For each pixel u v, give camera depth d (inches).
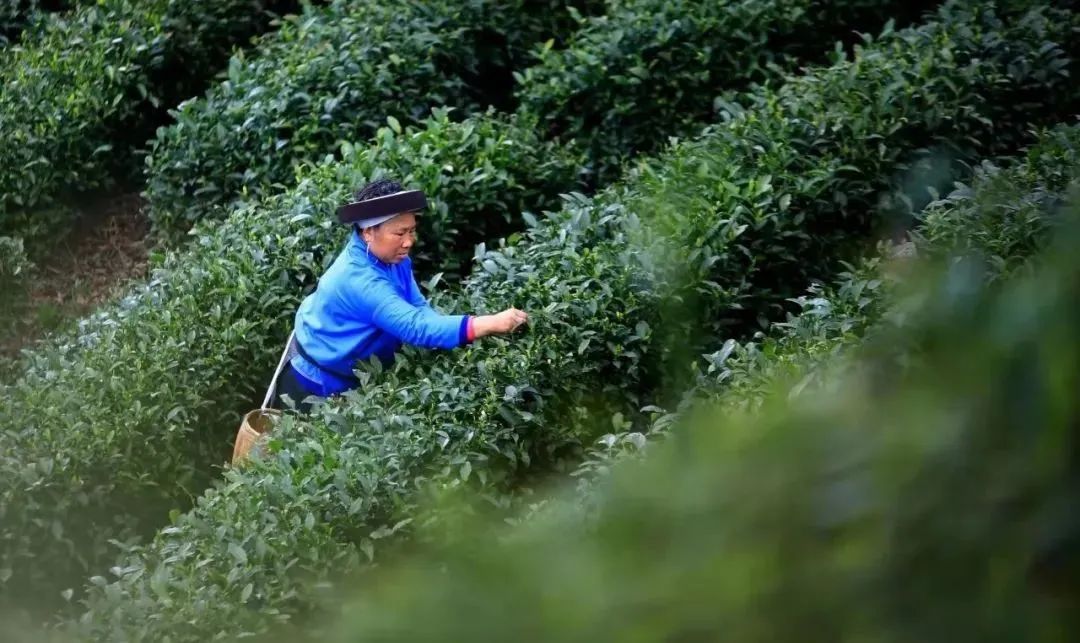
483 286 756.0
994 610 112.5
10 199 1106.1
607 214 801.6
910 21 1096.8
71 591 614.9
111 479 717.3
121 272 1115.3
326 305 724.7
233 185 1058.1
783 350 589.9
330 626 155.8
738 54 1033.5
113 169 1183.6
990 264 477.7
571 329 689.6
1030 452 115.1
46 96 1146.0
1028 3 981.8
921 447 120.1
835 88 887.7
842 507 121.1
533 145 971.9
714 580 123.9
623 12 1050.7
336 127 1033.5
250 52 1233.4
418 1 1131.9
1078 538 110.8
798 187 808.9
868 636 116.6
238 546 547.5
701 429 139.3
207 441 772.6
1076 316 117.6
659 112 1029.8
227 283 814.5
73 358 804.6
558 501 176.7
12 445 713.6
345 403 676.1
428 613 139.3
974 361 122.0
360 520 571.5
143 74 1168.8
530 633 132.3
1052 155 722.8
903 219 835.4
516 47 1144.2
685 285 730.8
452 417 639.1
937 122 858.1
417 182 886.4
